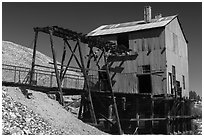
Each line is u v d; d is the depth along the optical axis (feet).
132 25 126.82
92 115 80.79
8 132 45.32
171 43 119.34
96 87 117.19
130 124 111.34
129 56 118.11
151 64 114.42
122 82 117.60
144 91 120.06
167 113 110.42
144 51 115.96
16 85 68.03
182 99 121.90
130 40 119.03
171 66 117.39
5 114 50.62
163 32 113.50
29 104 61.87
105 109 104.47
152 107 110.11
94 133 65.36
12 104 56.34
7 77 143.54
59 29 80.12
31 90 72.54
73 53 86.17
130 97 107.34
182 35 134.82
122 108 110.42
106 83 116.37
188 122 131.03
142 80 119.96
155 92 112.98
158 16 130.31
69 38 86.43
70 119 67.82
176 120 118.21
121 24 133.49
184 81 132.57
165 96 110.11
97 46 98.07
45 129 53.42
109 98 98.89
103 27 135.44
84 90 83.61
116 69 119.44
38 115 58.85
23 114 54.90
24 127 49.83
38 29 78.79
